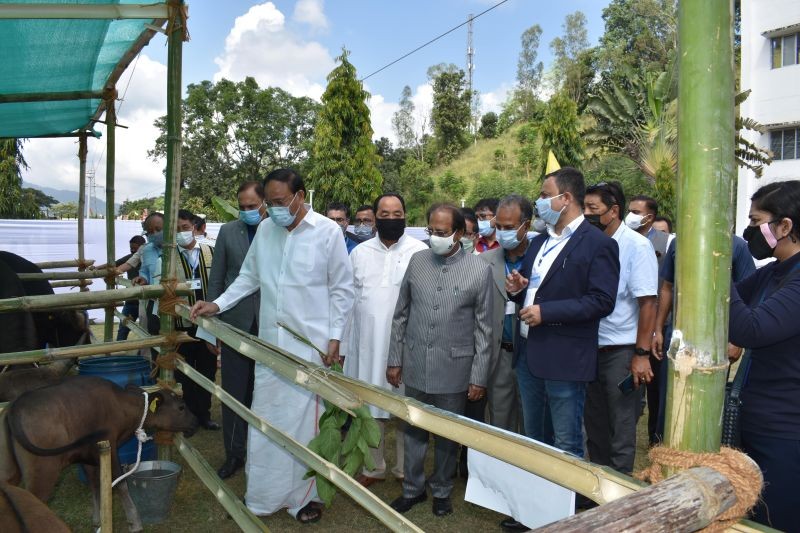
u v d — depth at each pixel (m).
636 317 3.42
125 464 3.72
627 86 31.56
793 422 2.02
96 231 10.41
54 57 3.99
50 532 1.77
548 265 3.01
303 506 3.45
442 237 3.34
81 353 3.07
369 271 3.97
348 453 2.43
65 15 2.68
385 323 3.89
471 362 3.45
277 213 3.27
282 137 32.25
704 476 1.24
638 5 39.88
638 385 3.34
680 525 1.15
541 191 2.99
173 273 3.26
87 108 5.25
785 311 1.86
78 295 2.97
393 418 4.04
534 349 2.96
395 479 4.16
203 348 4.94
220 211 6.68
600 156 25.22
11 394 3.36
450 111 47.31
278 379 3.30
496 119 51.28
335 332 3.47
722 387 1.31
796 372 2.02
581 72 42.03
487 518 3.54
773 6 18.44
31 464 2.53
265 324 3.47
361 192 20.02
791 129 18.33
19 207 16.56
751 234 2.46
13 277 3.78
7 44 3.62
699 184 1.29
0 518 1.75
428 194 33.41
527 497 2.34
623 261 3.39
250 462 3.38
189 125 31.81
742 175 18.39
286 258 3.41
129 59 4.15
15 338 3.74
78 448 2.67
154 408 3.04
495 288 3.85
